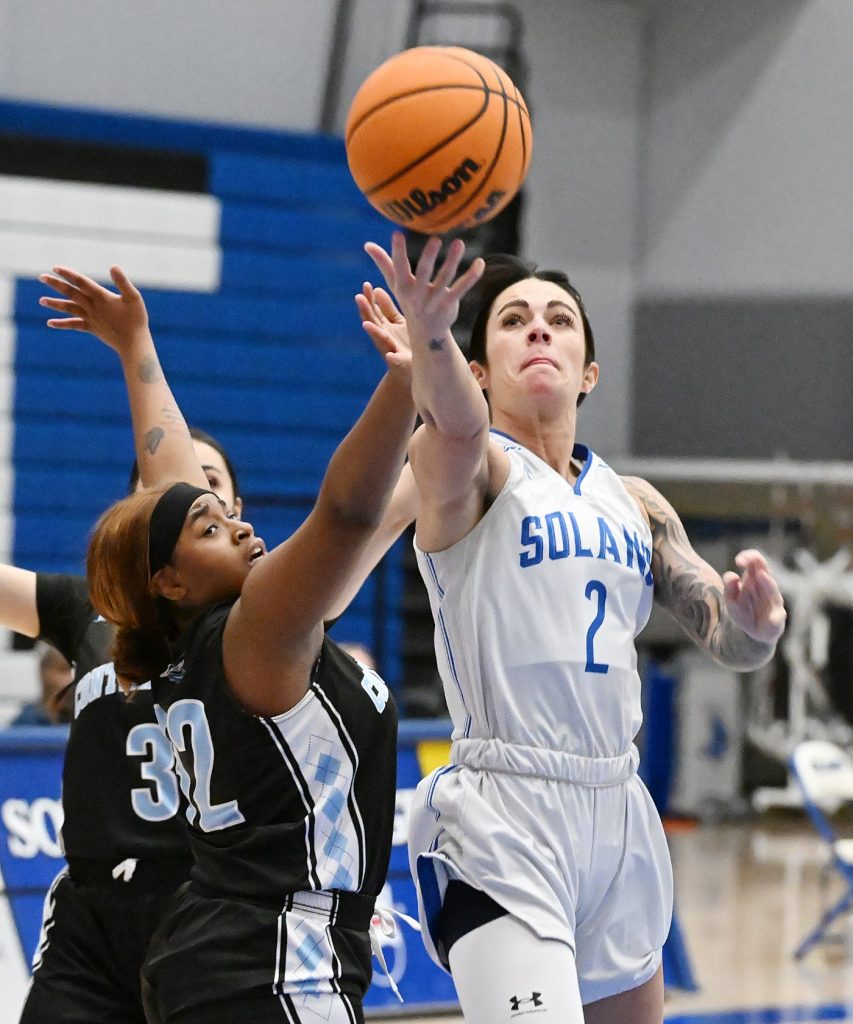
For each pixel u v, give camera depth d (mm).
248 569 4848
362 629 20203
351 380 21516
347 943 4691
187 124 21250
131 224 20609
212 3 22578
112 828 5688
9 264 19922
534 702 5449
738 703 25141
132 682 4988
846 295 26031
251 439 20797
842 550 24125
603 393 28484
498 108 4668
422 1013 11188
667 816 24656
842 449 25875
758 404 26938
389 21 23875
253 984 4500
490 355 5977
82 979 5652
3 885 10242
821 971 14172
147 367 6363
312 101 23406
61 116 20562
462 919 5348
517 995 5086
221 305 20984
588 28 28219
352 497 4336
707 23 27828
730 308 27391
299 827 4602
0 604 6266
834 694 25703
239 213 21188
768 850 21312
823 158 26266
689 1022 12094
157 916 5574
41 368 19922
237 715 4578
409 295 4406
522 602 5477
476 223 4824
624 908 5637
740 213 27344
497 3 26594
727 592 5344
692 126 28047
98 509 20000
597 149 28438
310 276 21469
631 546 5738
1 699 17891
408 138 4566
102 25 21906
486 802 5426
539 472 5723
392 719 4938
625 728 5641
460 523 5492
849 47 26000
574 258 28344
